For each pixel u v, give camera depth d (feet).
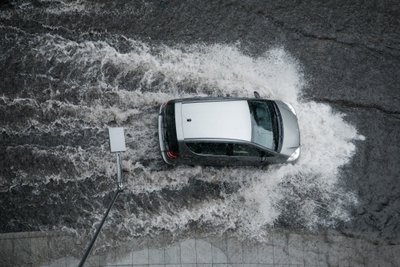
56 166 34.12
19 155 34.04
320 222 34.86
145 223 33.76
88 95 35.22
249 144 31.65
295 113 35.04
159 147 34.42
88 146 34.58
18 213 33.27
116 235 33.37
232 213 34.40
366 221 35.19
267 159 33.12
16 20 35.91
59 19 36.24
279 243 34.19
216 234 33.96
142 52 36.32
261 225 34.37
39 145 34.30
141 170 34.45
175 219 33.99
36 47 35.60
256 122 32.35
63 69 35.47
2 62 35.09
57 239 33.01
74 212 33.55
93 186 34.09
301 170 35.40
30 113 34.63
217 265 33.58
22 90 34.86
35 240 32.89
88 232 33.30
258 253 33.94
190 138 31.09
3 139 34.14
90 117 34.94
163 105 33.42
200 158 32.48
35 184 33.76
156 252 33.40
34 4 36.24
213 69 36.63
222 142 31.32
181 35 36.86
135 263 33.17
